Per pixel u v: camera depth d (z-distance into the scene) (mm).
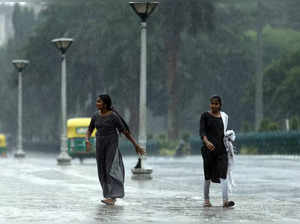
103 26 195875
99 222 23672
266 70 196625
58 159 79125
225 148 29562
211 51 199125
